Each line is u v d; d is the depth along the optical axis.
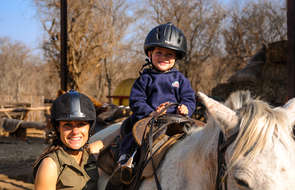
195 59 22.14
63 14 6.83
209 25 22.03
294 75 4.65
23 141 10.15
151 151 1.79
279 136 1.23
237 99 1.53
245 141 1.23
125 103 10.38
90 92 30.19
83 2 16.62
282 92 12.66
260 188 1.11
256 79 14.11
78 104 1.73
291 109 1.39
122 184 1.99
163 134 2.02
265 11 23.45
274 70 13.56
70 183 1.68
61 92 6.27
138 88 2.20
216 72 25.31
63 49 6.82
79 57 16.81
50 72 19.61
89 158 1.92
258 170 1.14
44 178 1.61
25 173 5.89
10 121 10.84
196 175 1.55
